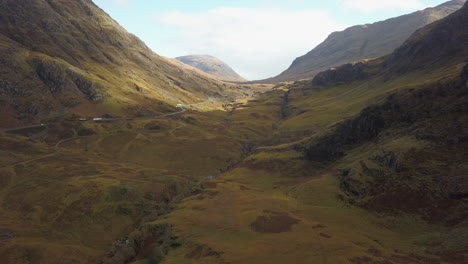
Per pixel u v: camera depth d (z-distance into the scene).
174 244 89.44
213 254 77.31
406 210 90.69
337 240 77.69
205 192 134.00
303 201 111.88
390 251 72.88
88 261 107.94
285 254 73.00
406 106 131.38
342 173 122.25
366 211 96.81
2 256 102.44
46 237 121.38
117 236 128.62
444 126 109.62
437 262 65.31
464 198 84.88
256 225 92.19
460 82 121.06
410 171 100.69
